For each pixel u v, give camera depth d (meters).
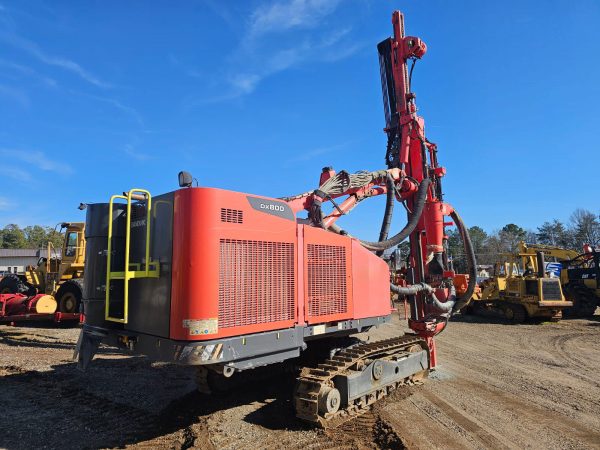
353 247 6.73
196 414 6.19
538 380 8.45
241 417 6.02
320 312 5.94
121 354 10.61
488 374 8.88
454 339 13.93
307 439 5.25
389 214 7.97
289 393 7.08
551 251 22.72
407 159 8.80
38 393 7.27
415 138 8.74
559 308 18.41
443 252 9.02
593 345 12.98
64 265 15.93
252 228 5.15
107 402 6.77
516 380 8.41
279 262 5.44
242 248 5.02
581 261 22.30
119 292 5.61
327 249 6.22
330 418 5.64
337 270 6.34
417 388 7.59
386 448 5.02
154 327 4.97
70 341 12.60
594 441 5.35
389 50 9.28
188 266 4.65
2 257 61.12
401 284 9.33
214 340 4.61
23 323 16.47
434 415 6.20
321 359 7.26
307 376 5.82
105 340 5.64
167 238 4.97
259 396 6.96
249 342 4.94
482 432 5.58
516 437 5.44
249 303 5.01
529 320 19.42
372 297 7.06
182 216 4.79
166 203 5.06
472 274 9.05
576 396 7.36
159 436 5.45
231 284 4.84
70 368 9.06
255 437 5.32
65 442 5.25
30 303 14.59
